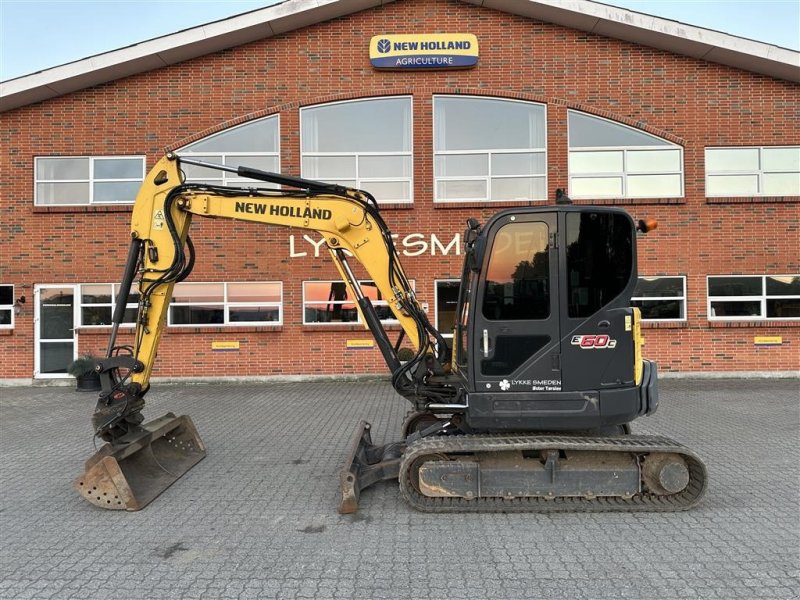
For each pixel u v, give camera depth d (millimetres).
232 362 11047
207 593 3240
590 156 11188
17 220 11094
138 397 5242
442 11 11047
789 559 3594
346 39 11117
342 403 9023
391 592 3229
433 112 11141
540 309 4543
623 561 3586
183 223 5465
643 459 4504
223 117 11141
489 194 11172
